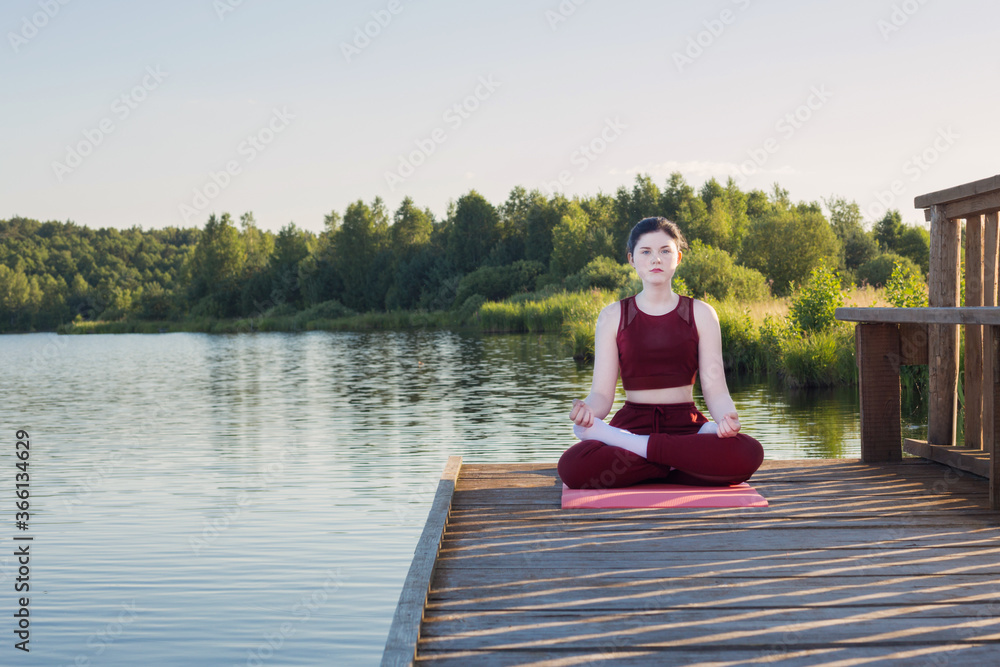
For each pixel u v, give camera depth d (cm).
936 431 464
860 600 248
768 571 277
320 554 532
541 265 5784
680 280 2434
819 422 1005
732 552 298
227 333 6316
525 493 400
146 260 10850
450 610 246
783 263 3547
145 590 470
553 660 211
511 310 4072
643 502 371
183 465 863
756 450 386
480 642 223
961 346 819
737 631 227
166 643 396
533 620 238
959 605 244
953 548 300
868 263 3562
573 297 3822
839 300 1545
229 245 7694
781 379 1529
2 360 3234
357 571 497
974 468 414
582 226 5438
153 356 3306
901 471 438
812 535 318
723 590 259
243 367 2472
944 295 450
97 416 1332
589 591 260
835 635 223
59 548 555
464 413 1213
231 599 453
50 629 415
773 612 241
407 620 227
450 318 5609
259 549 545
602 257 4525
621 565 285
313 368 2309
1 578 494
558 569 282
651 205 6041
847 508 359
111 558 531
